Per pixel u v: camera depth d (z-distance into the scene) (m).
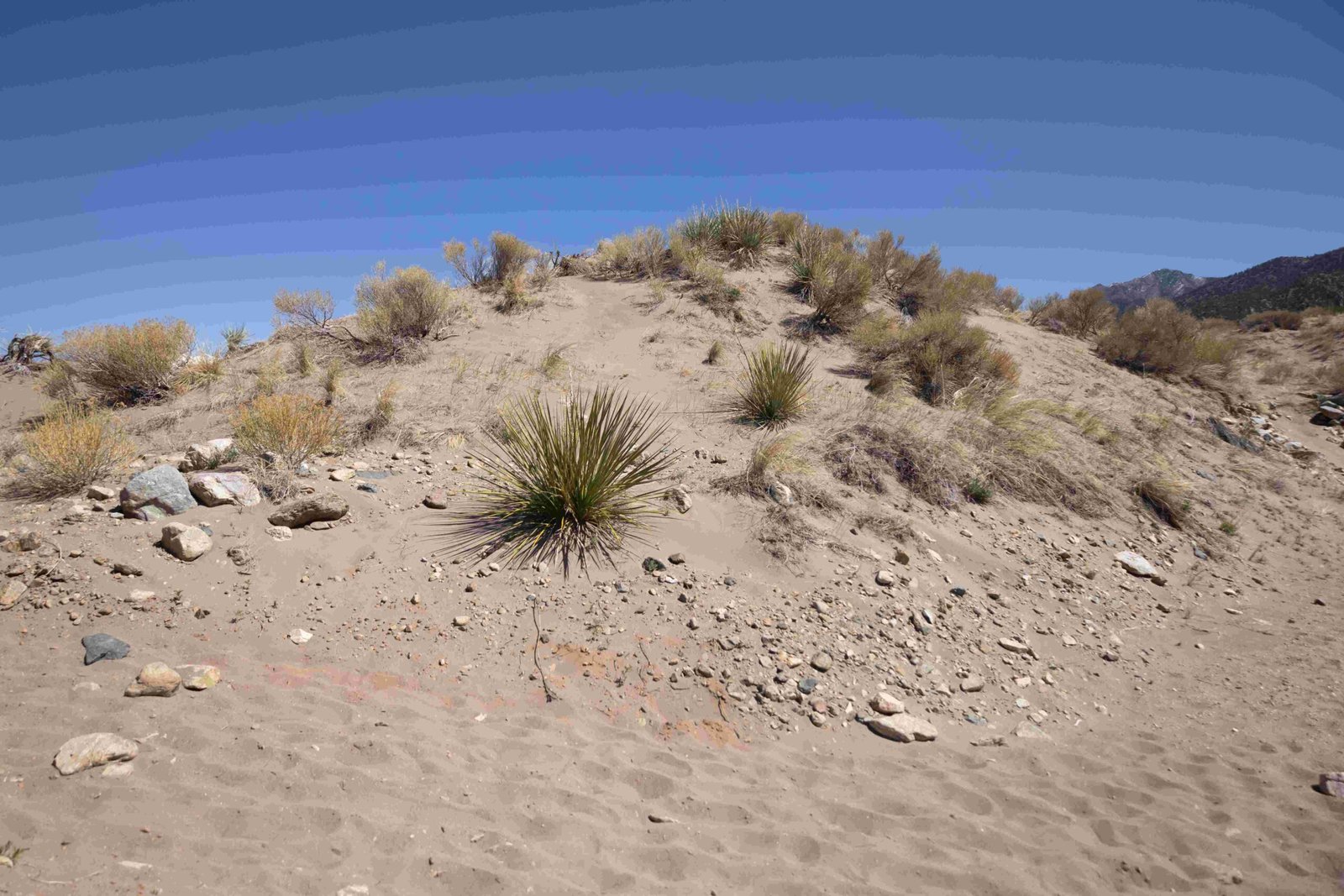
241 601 4.14
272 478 5.34
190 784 2.81
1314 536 8.99
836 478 6.66
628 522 5.38
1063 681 4.69
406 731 3.32
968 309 15.29
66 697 3.24
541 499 5.23
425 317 9.87
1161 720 4.35
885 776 3.47
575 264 14.08
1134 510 8.15
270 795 2.80
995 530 6.70
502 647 4.04
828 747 3.66
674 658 4.11
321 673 3.70
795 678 4.09
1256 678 4.98
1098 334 16.45
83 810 2.61
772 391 7.68
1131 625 5.73
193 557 4.37
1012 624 5.23
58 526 4.56
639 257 13.69
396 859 2.56
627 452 5.60
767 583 4.97
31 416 8.44
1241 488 10.05
